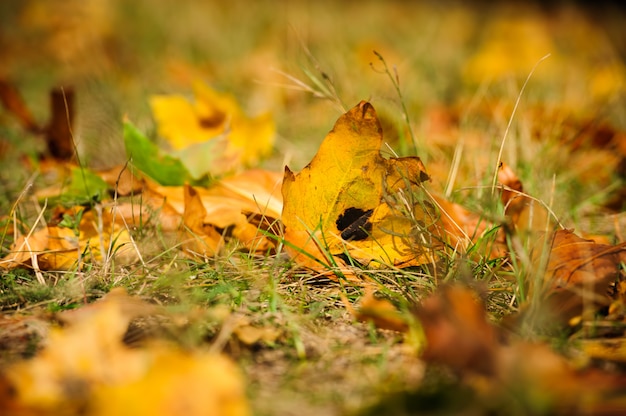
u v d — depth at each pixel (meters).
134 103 1.72
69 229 1.09
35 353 0.95
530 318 0.96
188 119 1.34
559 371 0.89
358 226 1.05
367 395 0.91
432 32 2.68
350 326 0.99
